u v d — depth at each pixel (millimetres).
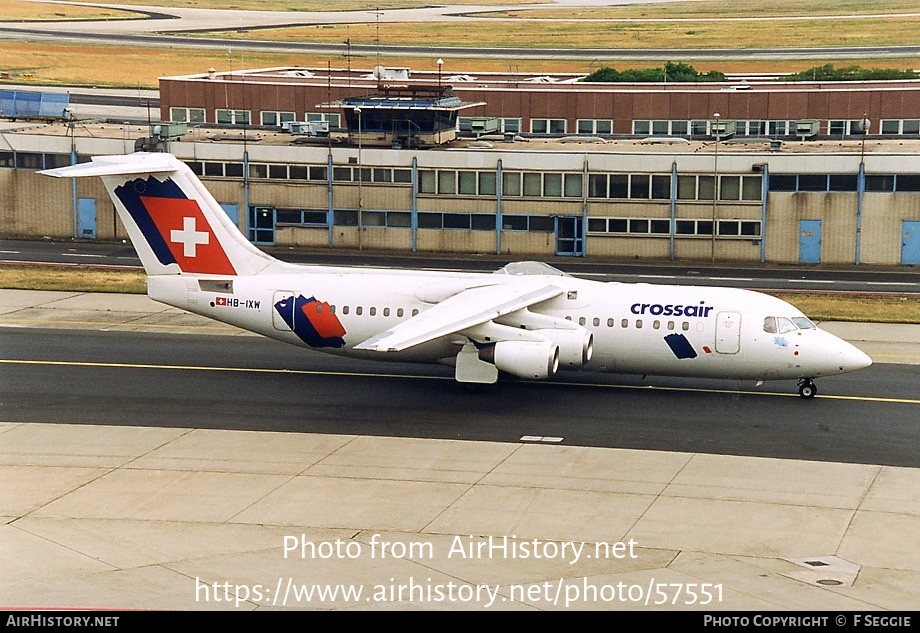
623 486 40031
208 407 49531
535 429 46625
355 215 93125
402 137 94000
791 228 87438
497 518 37094
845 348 49469
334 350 53219
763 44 197875
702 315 50094
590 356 50062
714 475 41156
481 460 42781
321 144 94938
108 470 41594
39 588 31672
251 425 47062
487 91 111688
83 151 95000
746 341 49656
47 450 43750
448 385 53250
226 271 53844
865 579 32406
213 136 101188
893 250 86438
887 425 47188
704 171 87750
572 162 89250
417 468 41906
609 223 89938
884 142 95750
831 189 86375
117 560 33750
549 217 90625
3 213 97312
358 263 87125
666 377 54719
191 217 53250
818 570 33031
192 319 66688
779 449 44125
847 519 37031
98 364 56469
